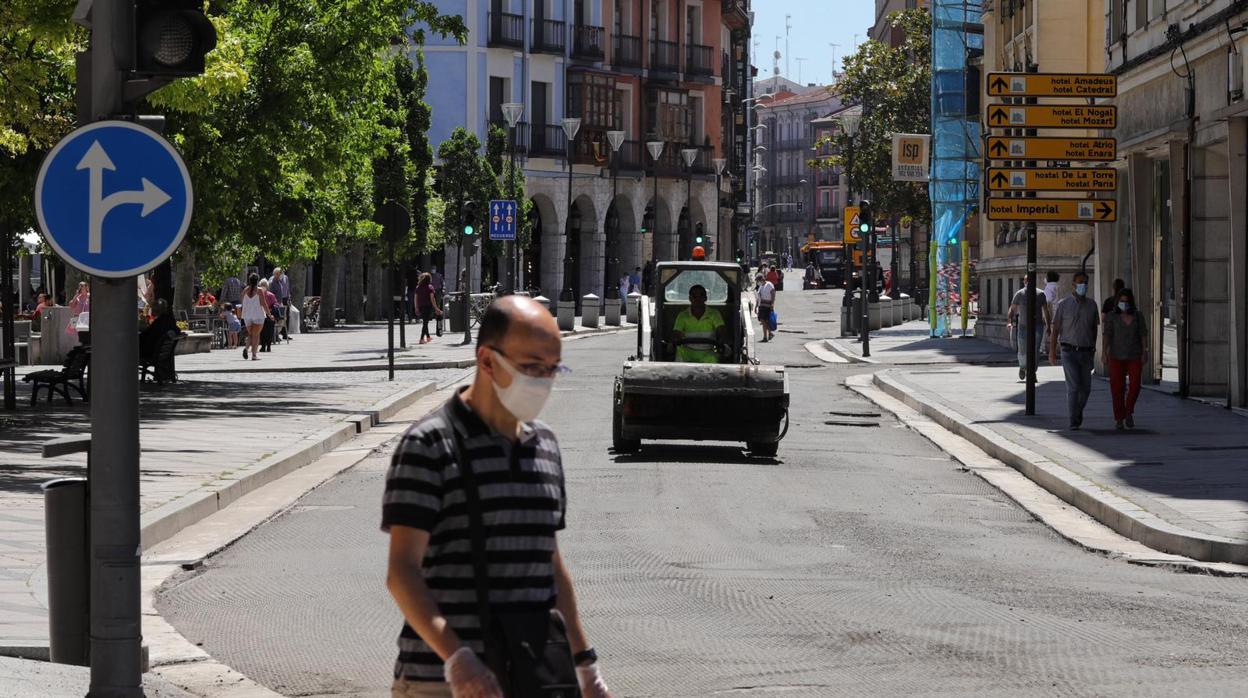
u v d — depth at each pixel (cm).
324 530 1405
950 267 5338
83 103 777
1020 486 1775
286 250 3438
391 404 2684
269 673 867
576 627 442
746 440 1972
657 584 1116
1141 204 3039
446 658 401
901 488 1733
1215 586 1170
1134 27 3084
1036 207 2559
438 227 6731
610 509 1506
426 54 7731
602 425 2423
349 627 990
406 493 414
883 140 6550
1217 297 2714
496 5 7838
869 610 1030
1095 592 1119
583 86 8206
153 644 921
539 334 420
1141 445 2022
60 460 1755
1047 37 4225
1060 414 2481
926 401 2750
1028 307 2489
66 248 747
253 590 1116
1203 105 2639
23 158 2406
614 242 8512
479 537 416
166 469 1705
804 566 1207
